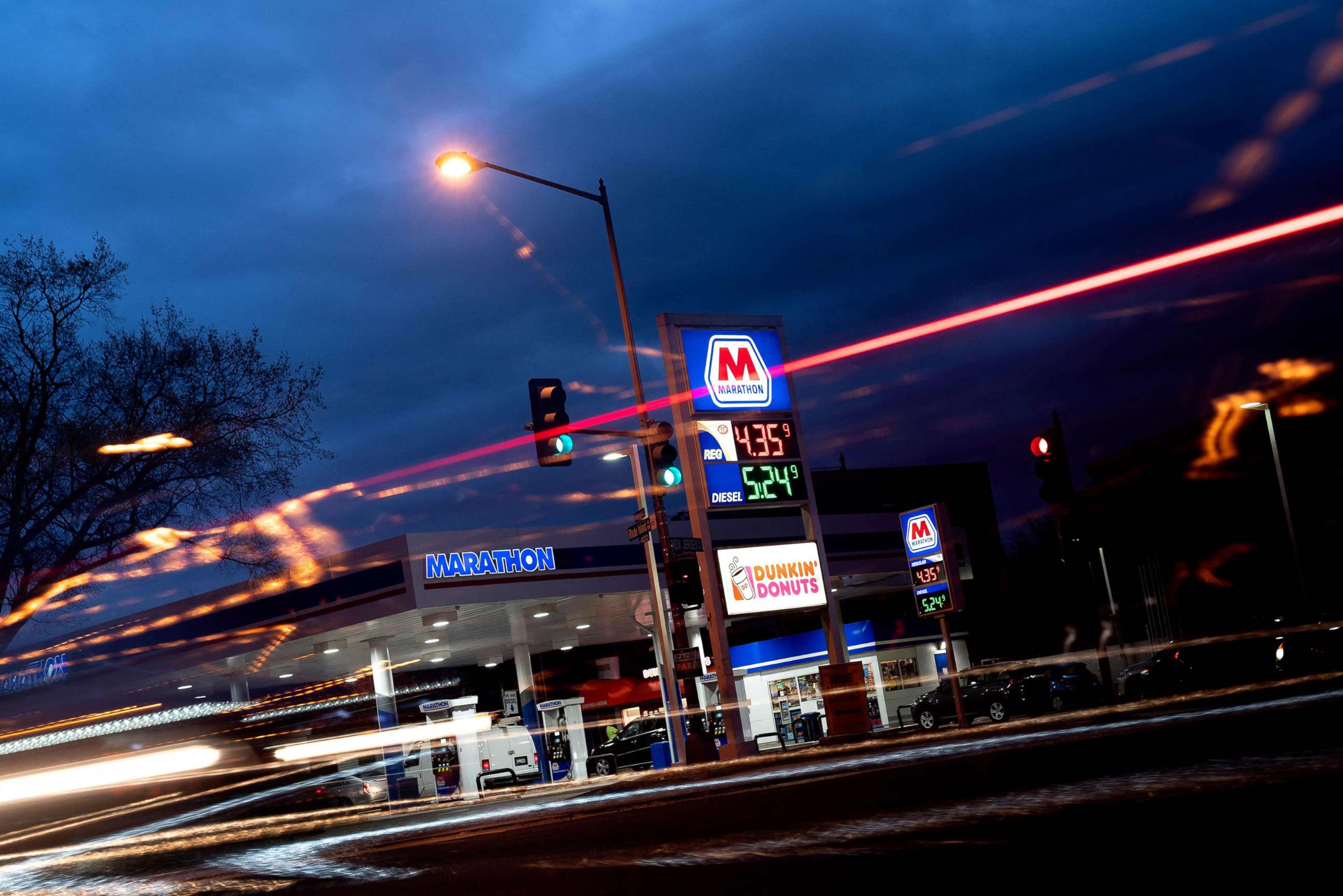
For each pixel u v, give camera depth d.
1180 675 30.94
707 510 25.94
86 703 40.06
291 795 24.62
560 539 35.03
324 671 49.41
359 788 25.84
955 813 9.30
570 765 34.41
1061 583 65.50
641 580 36.56
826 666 26.19
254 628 36.06
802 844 8.62
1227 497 48.47
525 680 45.94
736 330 27.00
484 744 33.12
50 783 21.66
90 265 29.58
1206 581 49.53
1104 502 54.44
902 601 58.97
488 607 35.59
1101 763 11.93
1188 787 8.98
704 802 14.19
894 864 7.08
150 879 14.09
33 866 18.41
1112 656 43.47
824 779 15.23
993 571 67.56
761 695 42.47
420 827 18.61
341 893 9.92
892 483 66.19
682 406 25.98
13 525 28.20
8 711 39.16
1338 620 30.25
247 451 30.67
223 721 25.09
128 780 22.52
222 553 31.25
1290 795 7.93
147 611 38.97
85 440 29.00
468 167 21.17
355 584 33.59
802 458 27.05
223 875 13.55
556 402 18.22
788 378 27.36
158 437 29.47
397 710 46.44
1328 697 17.69
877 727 40.09
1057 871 6.24
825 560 26.92
